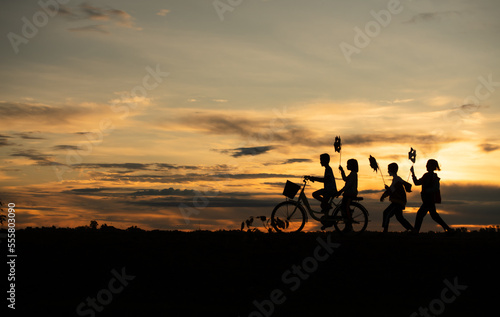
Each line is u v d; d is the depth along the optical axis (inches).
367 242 443.2
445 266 399.2
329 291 376.8
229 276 396.5
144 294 377.4
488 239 454.9
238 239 465.1
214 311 348.8
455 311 347.9
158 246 446.9
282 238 461.7
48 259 421.7
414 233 477.7
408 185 478.6
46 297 372.5
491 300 357.7
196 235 484.7
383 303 358.6
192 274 399.9
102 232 505.4
